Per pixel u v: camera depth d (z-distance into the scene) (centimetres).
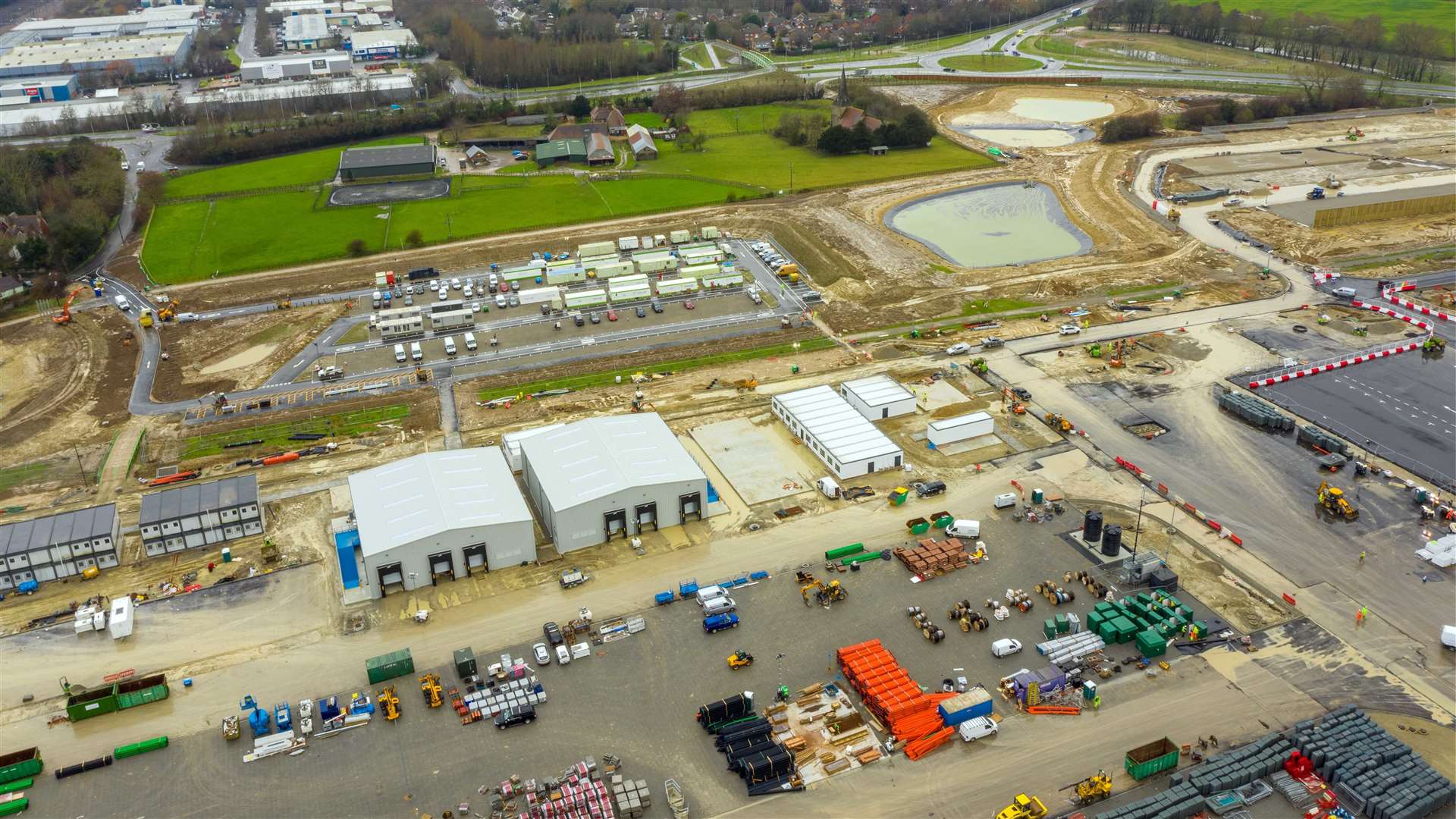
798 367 16000
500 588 11131
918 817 8219
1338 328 16825
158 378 16425
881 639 10175
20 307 19388
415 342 17338
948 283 19388
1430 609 10331
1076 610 10512
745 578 11075
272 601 11006
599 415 14725
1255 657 9794
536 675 9838
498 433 14225
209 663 10131
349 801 8481
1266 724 8994
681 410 14812
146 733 9300
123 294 19825
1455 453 13075
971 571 11156
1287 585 10756
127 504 12912
